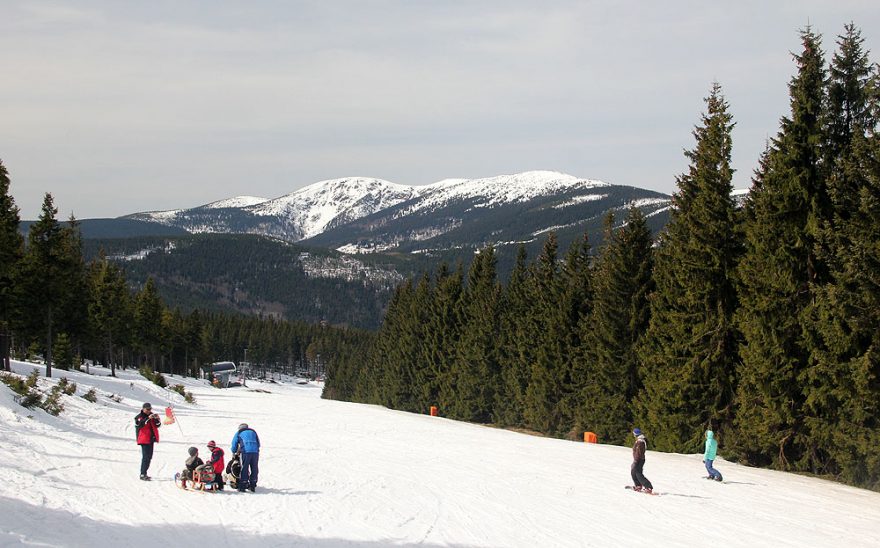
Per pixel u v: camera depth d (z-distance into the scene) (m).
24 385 29.00
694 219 35.72
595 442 44.12
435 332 77.75
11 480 16.06
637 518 17.11
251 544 12.90
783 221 30.06
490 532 14.97
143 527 13.58
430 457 28.56
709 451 24.75
